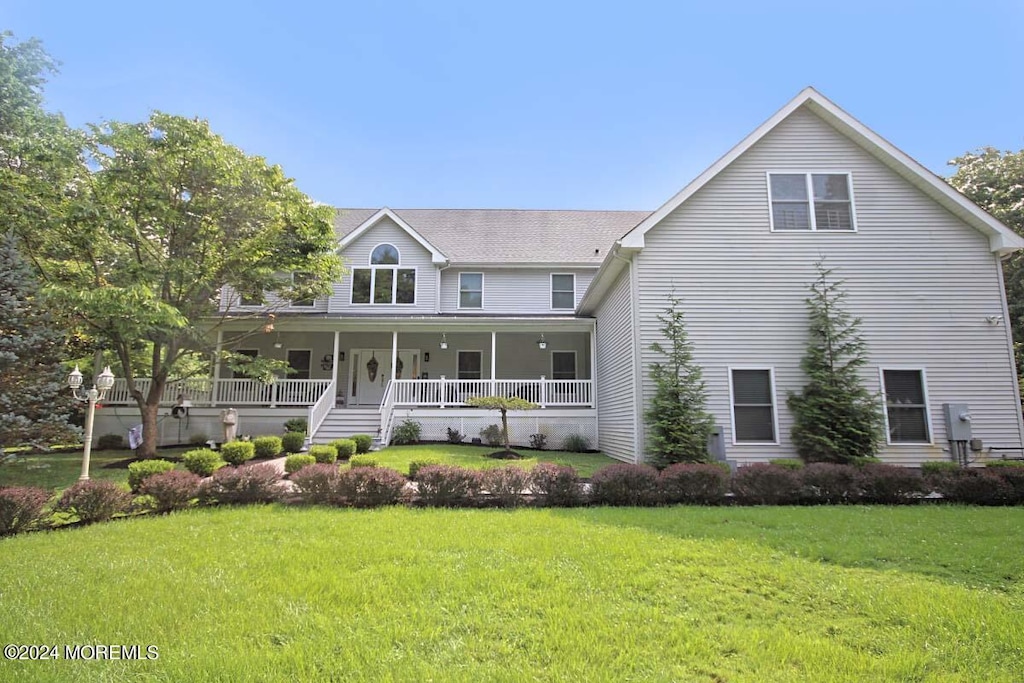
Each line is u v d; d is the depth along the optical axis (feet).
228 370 57.93
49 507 20.33
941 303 34.94
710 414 33.42
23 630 10.33
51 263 38.55
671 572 13.91
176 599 11.91
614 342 42.93
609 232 66.13
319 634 10.25
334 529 18.47
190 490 22.74
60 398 30.42
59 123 39.73
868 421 31.94
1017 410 33.73
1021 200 56.24
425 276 58.18
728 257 35.60
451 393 51.29
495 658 9.35
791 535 17.83
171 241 41.34
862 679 8.82
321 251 47.65
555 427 49.57
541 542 16.63
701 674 8.93
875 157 36.58
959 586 13.08
